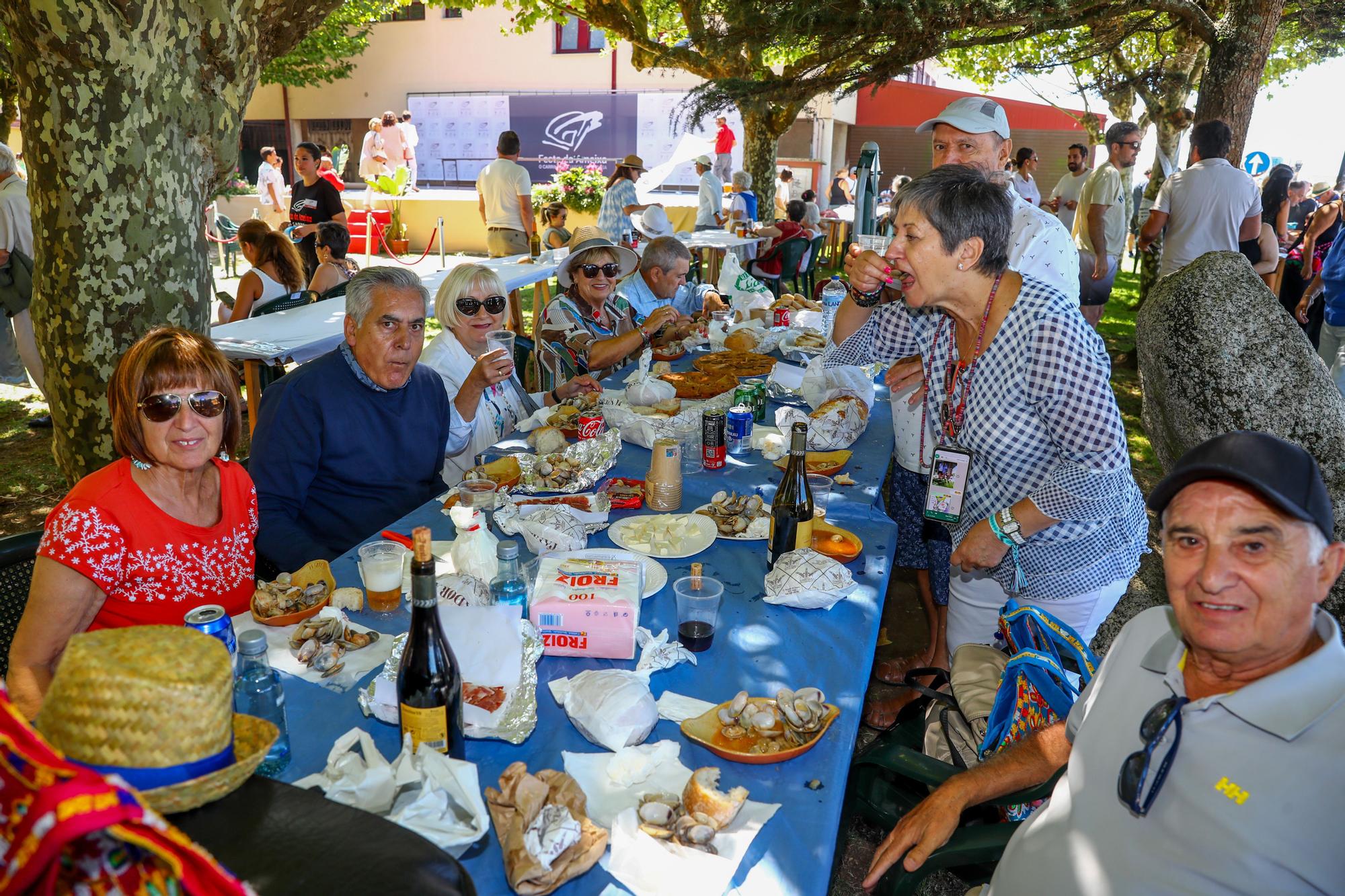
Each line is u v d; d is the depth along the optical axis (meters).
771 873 1.22
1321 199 7.26
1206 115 6.13
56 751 0.75
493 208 9.54
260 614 1.82
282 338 4.53
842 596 1.99
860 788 1.96
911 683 2.15
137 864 0.76
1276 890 1.16
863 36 5.32
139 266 3.35
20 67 3.14
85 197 3.23
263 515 2.46
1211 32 5.97
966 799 1.61
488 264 7.43
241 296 5.59
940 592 3.20
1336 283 5.59
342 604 1.87
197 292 3.55
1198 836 1.21
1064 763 1.61
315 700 1.58
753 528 2.36
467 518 2.03
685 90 18.94
